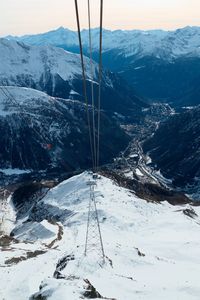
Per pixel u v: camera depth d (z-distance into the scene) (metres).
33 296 30.55
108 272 44.53
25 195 156.12
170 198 149.62
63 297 28.98
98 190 114.06
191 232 84.88
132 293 38.28
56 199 124.25
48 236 85.75
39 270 49.28
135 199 112.69
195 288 39.69
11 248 69.06
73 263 46.00
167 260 58.66
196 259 62.09
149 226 91.12
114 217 92.44
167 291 39.06
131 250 56.94
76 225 92.50
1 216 137.50
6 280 44.88
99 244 60.41
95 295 30.98
